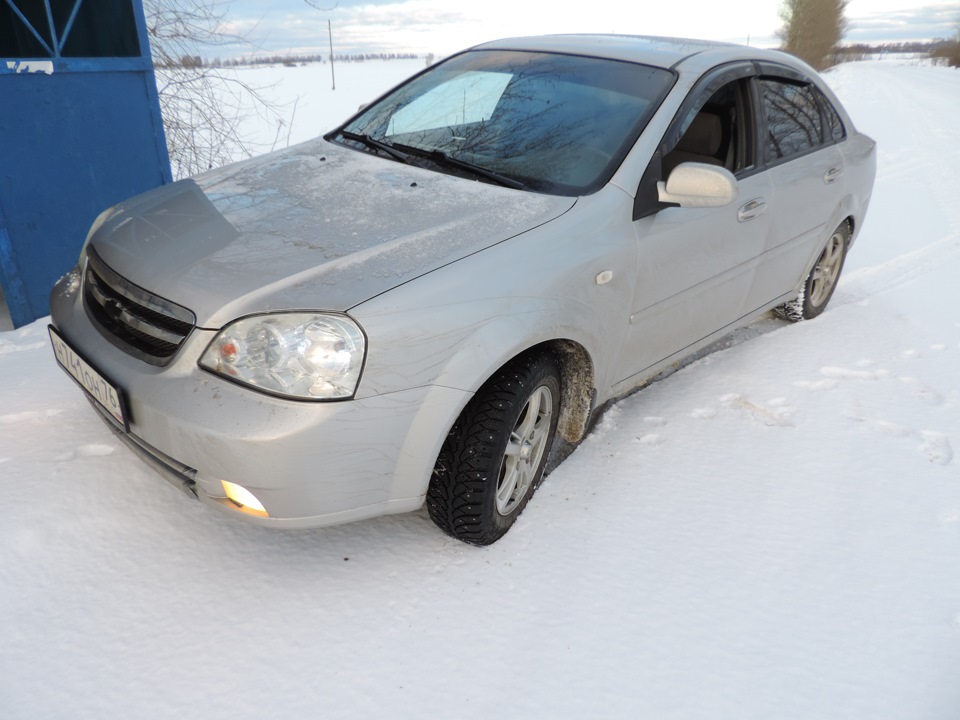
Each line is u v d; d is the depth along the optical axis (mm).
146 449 1968
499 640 1968
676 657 1947
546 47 3176
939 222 6734
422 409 1905
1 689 1750
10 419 2771
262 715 1726
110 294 2156
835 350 3840
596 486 2627
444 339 1915
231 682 1805
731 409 3201
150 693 1765
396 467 1931
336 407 1789
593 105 2754
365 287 1886
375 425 1847
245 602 2049
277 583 2121
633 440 2930
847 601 2174
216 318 1857
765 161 3205
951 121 16078
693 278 2828
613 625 2037
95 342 2098
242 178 2625
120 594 2049
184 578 2119
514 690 1823
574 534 2381
